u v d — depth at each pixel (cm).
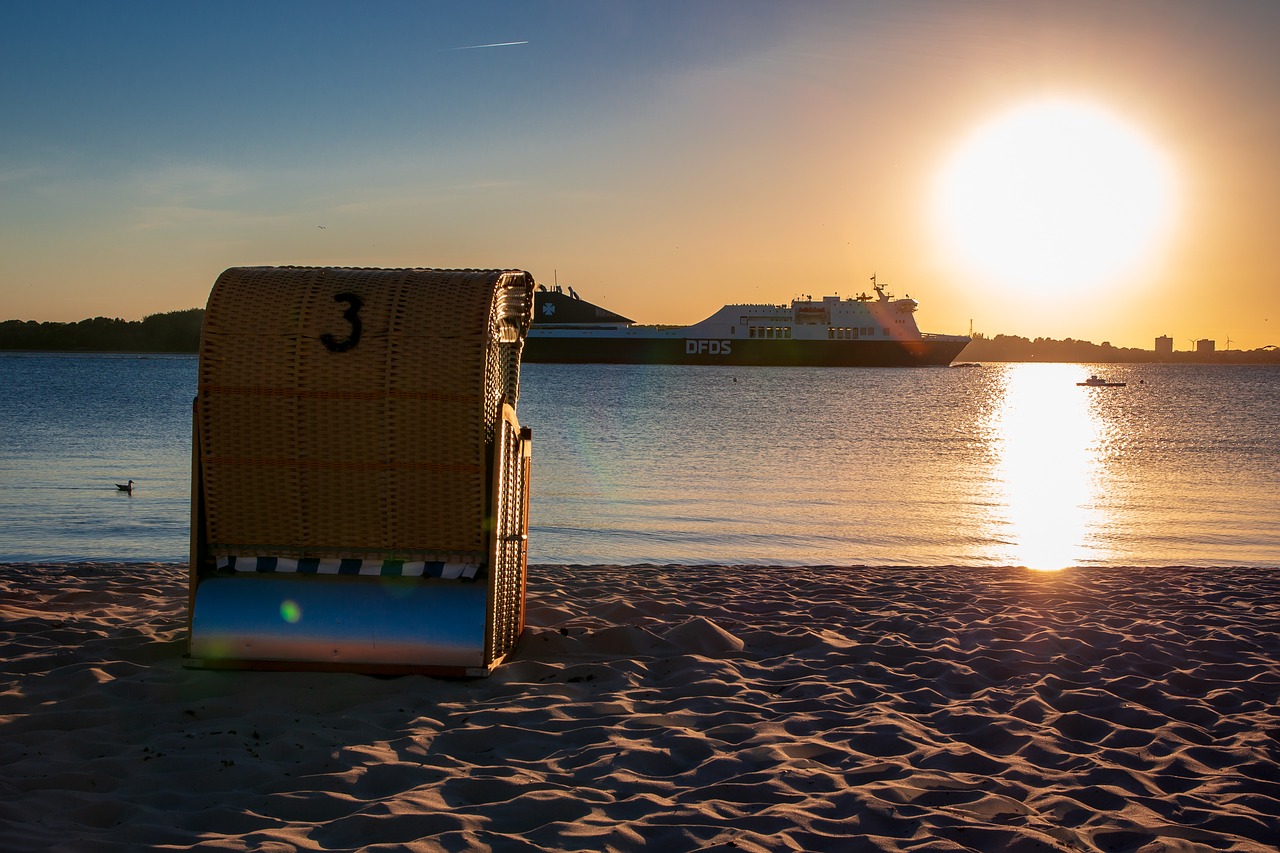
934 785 355
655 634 582
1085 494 1881
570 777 360
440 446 463
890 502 1722
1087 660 554
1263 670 529
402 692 457
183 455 2353
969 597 754
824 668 528
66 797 327
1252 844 311
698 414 4781
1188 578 860
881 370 14250
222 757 369
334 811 328
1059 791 353
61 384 6556
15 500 1562
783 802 339
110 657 505
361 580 488
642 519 1480
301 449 470
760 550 1222
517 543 534
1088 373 17688
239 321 470
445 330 460
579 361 13138
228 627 477
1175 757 391
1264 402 6875
